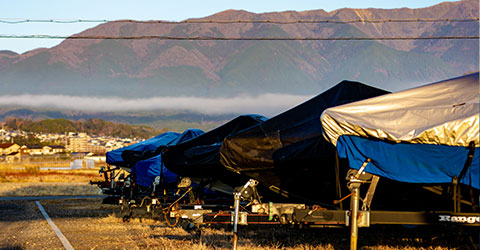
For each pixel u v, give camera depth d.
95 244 13.84
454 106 9.80
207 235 14.82
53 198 35.41
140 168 20.20
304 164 12.50
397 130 9.70
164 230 16.58
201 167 15.76
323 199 12.50
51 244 13.97
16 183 52.59
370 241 13.17
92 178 60.94
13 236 15.79
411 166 9.93
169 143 23.28
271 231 15.45
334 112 10.23
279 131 13.04
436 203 11.73
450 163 9.82
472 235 11.51
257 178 12.88
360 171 10.02
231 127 17.62
